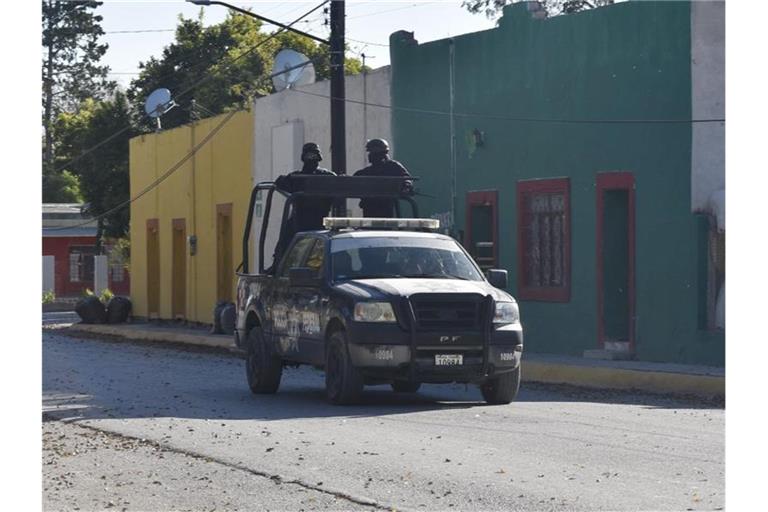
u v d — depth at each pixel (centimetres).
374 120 9194
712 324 6588
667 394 5581
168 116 16138
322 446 3641
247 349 5572
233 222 11375
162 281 13050
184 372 7025
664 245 6788
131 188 13900
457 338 4684
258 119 10844
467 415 4428
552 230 7662
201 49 16738
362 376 4738
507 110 7925
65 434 4094
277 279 5366
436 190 8562
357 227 5300
